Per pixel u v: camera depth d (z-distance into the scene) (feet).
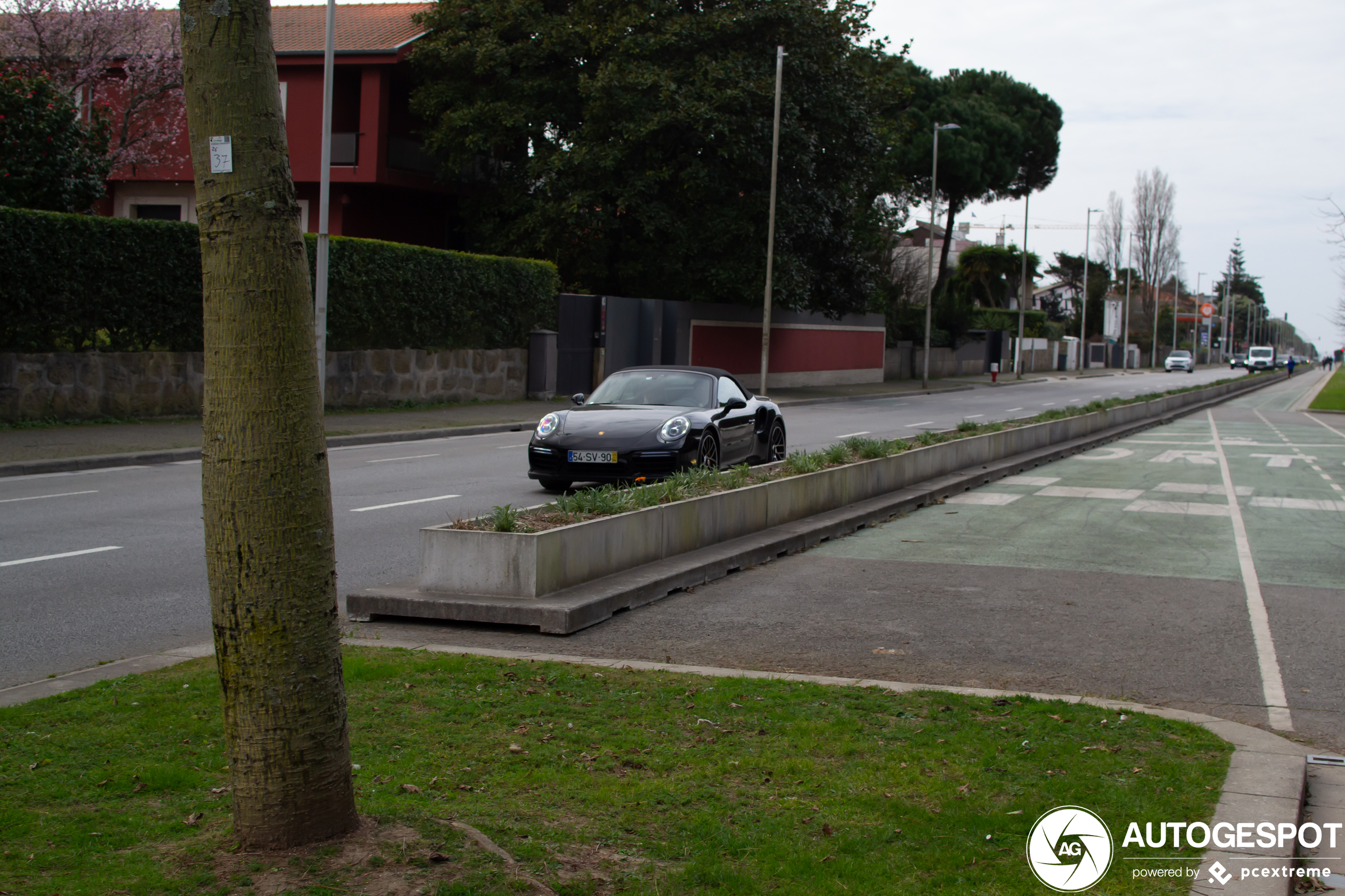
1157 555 34.83
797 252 129.08
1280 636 24.30
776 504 35.86
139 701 17.20
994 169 198.08
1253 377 239.50
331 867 10.64
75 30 96.94
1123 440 86.63
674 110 104.94
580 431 44.04
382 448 65.26
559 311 106.01
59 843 11.70
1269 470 62.95
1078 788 14.15
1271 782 14.51
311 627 11.03
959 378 211.82
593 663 20.39
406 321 86.63
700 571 28.86
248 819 11.03
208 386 10.85
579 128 113.39
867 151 129.39
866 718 16.97
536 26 109.40
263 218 10.60
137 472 50.62
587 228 112.27
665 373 49.90
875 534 38.42
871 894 11.20
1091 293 364.17
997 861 12.07
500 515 25.45
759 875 11.55
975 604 27.07
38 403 61.11
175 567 30.04
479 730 16.05
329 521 11.21
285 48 111.04
